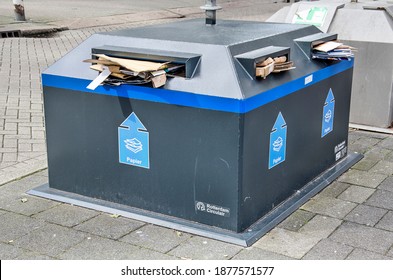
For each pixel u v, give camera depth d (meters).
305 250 3.60
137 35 4.13
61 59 4.23
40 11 14.19
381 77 5.77
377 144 5.55
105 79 3.88
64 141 4.29
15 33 11.42
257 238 3.72
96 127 4.11
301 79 4.12
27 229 3.87
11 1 15.76
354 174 4.82
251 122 3.62
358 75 5.87
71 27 12.38
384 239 3.75
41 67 8.65
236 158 3.60
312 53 4.36
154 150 3.91
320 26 5.96
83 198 4.29
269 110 3.79
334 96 4.69
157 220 3.93
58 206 4.22
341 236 3.79
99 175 4.21
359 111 5.97
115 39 4.11
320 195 4.41
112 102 3.99
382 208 4.20
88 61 3.86
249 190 3.76
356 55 5.82
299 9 6.20
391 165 5.02
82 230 3.85
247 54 3.74
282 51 3.91
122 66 3.79
